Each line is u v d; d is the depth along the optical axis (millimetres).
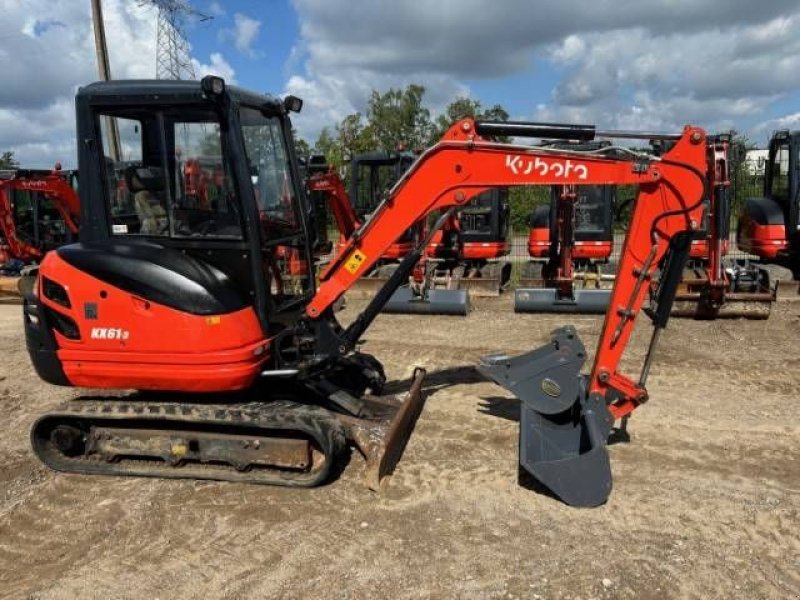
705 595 3482
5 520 4395
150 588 3650
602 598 3465
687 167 4441
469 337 9031
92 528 4273
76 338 4699
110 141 4766
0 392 7074
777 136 11844
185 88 4504
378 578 3676
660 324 4707
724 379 6859
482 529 4129
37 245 14570
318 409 4930
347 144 35531
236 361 4543
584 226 12211
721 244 9562
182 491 4707
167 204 4719
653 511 4301
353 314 10766
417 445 5359
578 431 4969
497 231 12859
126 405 4891
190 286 4500
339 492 4629
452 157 4707
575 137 4617
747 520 4184
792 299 10914
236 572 3771
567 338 4820
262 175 4977
